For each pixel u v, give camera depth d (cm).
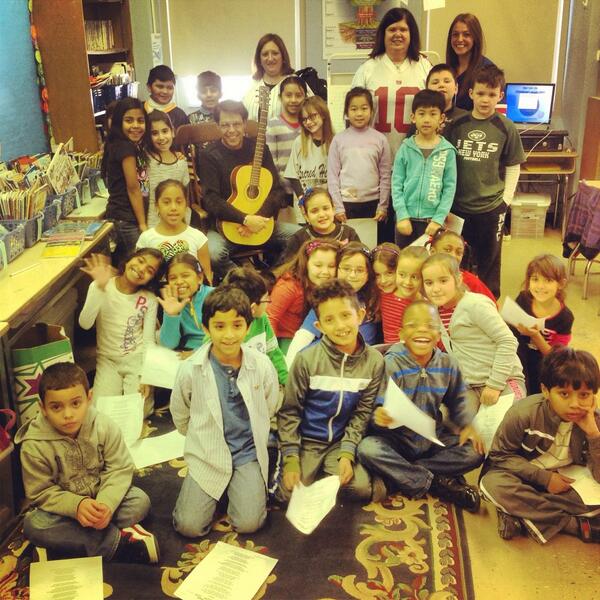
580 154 541
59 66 441
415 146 377
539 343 282
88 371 339
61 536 209
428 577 205
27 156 402
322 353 243
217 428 228
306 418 249
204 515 224
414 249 284
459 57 436
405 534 225
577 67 552
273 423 267
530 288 291
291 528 228
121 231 394
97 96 471
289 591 199
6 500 233
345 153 395
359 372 244
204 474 228
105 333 312
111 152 388
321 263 291
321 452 248
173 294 298
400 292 287
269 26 595
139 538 211
